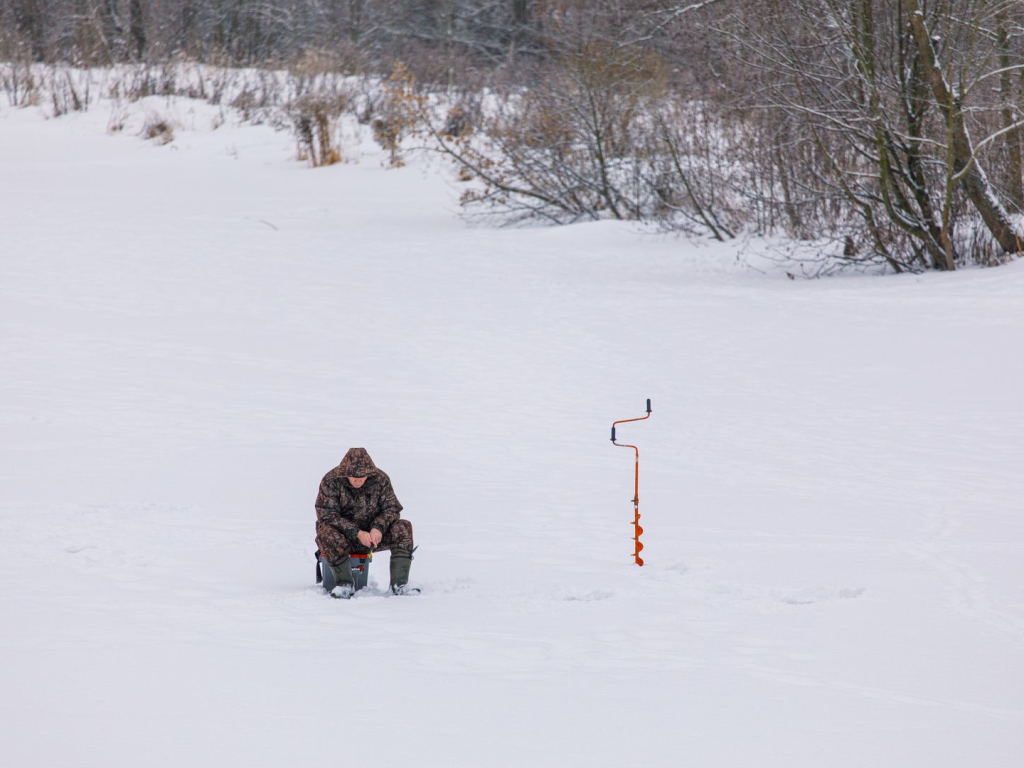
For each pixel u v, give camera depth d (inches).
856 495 754.8
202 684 353.7
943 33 1907.0
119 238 2198.6
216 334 1369.3
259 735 309.3
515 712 336.8
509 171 2847.0
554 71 2970.0
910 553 597.9
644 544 625.3
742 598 509.4
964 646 421.7
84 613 445.1
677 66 2839.6
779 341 1392.7
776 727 327.0
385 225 2647.6
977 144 1995.6
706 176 2487.7
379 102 4101.9
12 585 490.6
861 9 1926.7
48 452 819.4
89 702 330.6
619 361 1289.4
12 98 4244.6
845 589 520.1
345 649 408.5
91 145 3752.5
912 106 1940.2
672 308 1644.9
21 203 2672.2
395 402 1065.5
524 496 749.3
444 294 1755.7
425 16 5477.4
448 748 304.7
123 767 281.6
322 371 1197.7
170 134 3799.2
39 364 1154.0
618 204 2760.8
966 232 2004.2
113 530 614.5
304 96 3622.0
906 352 1300.4
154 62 4586.6
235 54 5433.1
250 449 856.3
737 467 843.4
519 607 492.1
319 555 530.9
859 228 2071.9
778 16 2096.5
